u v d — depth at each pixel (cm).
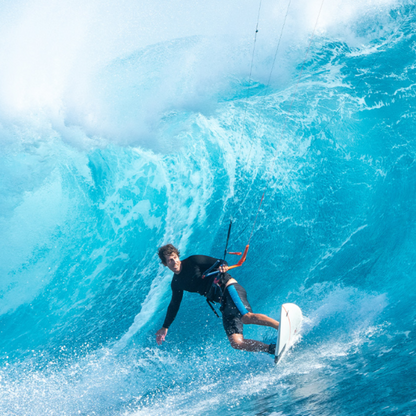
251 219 614
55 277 627
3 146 699
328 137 655
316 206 588
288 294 477
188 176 699
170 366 396
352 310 394
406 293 387
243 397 286
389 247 479
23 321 573
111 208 695
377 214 537
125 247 651
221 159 699
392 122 640
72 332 525
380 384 227
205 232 625
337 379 260
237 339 327
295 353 342
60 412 346
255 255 567
